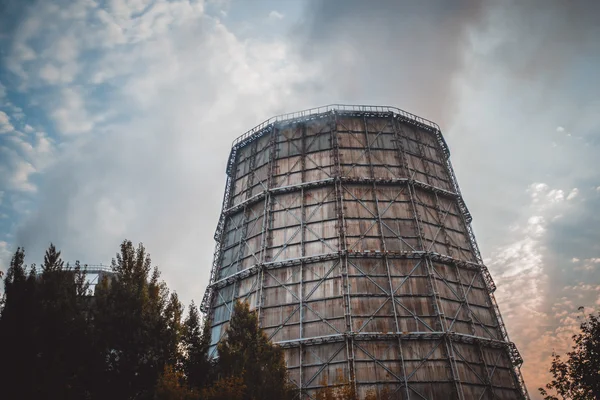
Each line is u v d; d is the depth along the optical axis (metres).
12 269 20.03
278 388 21.38
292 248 34.16
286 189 36.91
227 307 35.59
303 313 30.91
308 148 39.25
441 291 32.25
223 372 21.78
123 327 20.69
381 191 35.94
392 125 40.34
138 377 20.14
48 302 19.44
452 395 27.75
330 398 22.19
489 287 35.81
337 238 33.22
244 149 45.12
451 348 29.12
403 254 32.44
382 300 30.56
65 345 19.08
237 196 42.34
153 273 23.98
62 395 17.84
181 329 23.23
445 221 37.66
